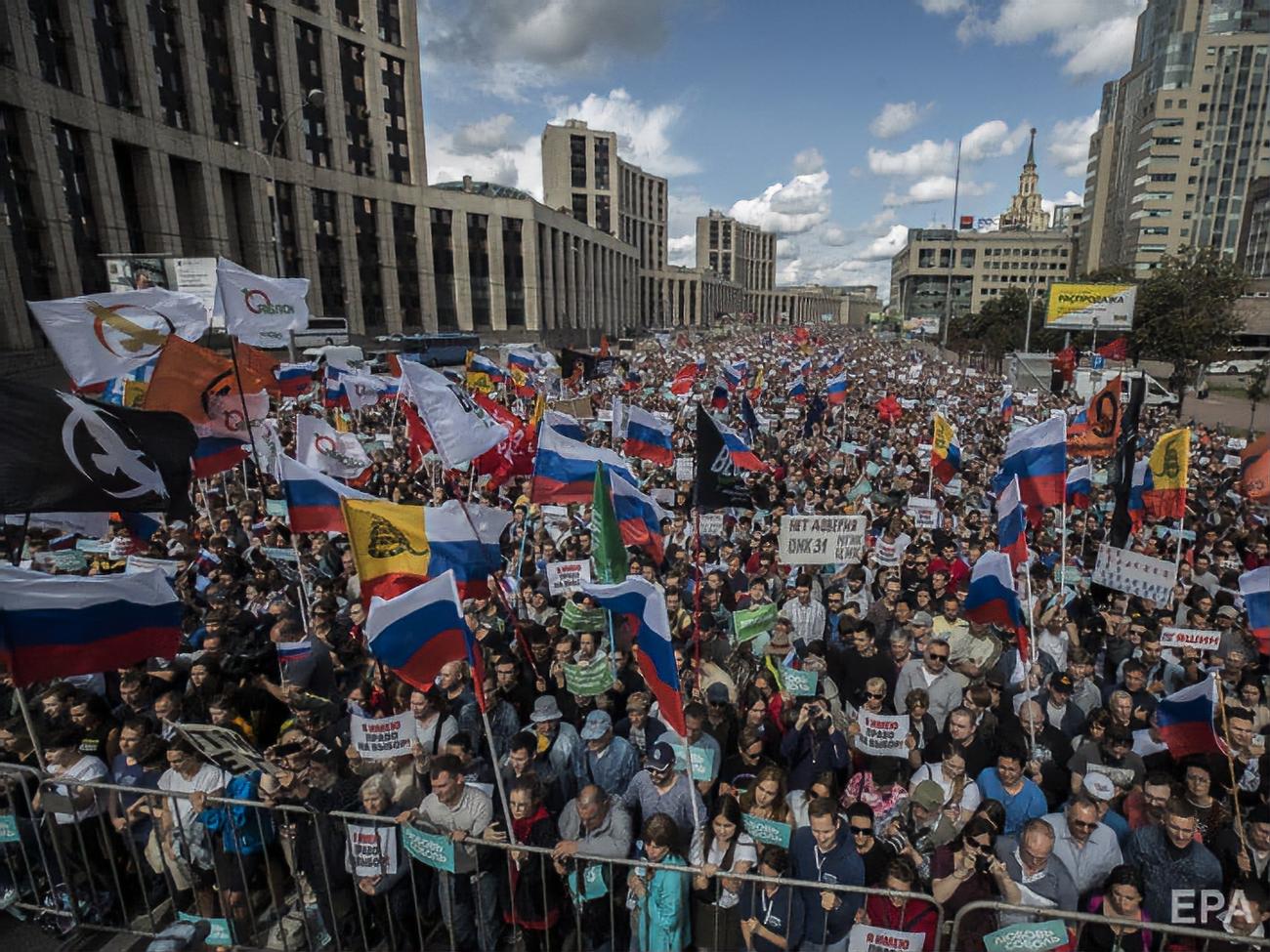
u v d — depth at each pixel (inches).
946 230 5669.3
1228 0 4212.6
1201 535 484.4
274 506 467.5
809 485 628.1
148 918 216.4
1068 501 548.4
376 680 264.8
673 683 194.2
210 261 1266.0
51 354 1422.2
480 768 213.9
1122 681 278.1
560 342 3612.2
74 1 1529.3
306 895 226.1
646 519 358.6
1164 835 190.2
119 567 417.1
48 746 218.8
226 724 235.3
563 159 5270.7
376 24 2620.6
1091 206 5290.4
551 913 199.3
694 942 195.3
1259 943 146.1
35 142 1417.3
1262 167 4318.4
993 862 178.1
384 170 2689.5
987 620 285.7
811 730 239.5
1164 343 1699.1
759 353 2578.7
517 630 301.3
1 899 212.7
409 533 247.6
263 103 2228.1
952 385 1616.6
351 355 1633.9
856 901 182.9
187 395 370.6
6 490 210.1
